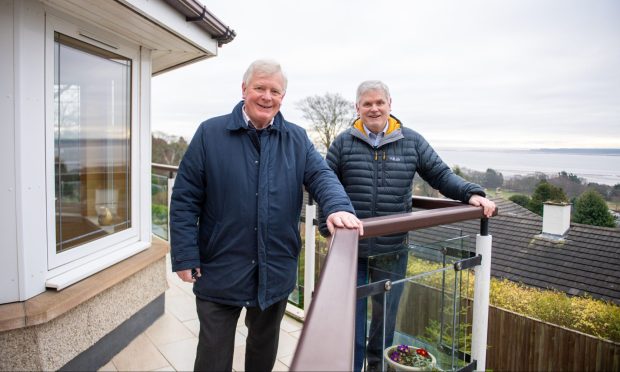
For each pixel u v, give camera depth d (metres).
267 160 1.68
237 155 1.67
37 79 2.04
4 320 1.81
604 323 6.05
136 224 2.98
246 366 1.95
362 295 1.33
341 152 2.31
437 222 1.56
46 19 2.08
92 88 2.54
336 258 0.87
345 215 1.30
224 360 1.76
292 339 2.83
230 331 1.76
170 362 2.52
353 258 0.88
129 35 2.69
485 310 1.99
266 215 1.67
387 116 2.22
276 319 1.82
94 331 2.33
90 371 2.35
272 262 1.72
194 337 2.87
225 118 1.73
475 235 2.02
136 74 2.91
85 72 2.46
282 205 1.71
